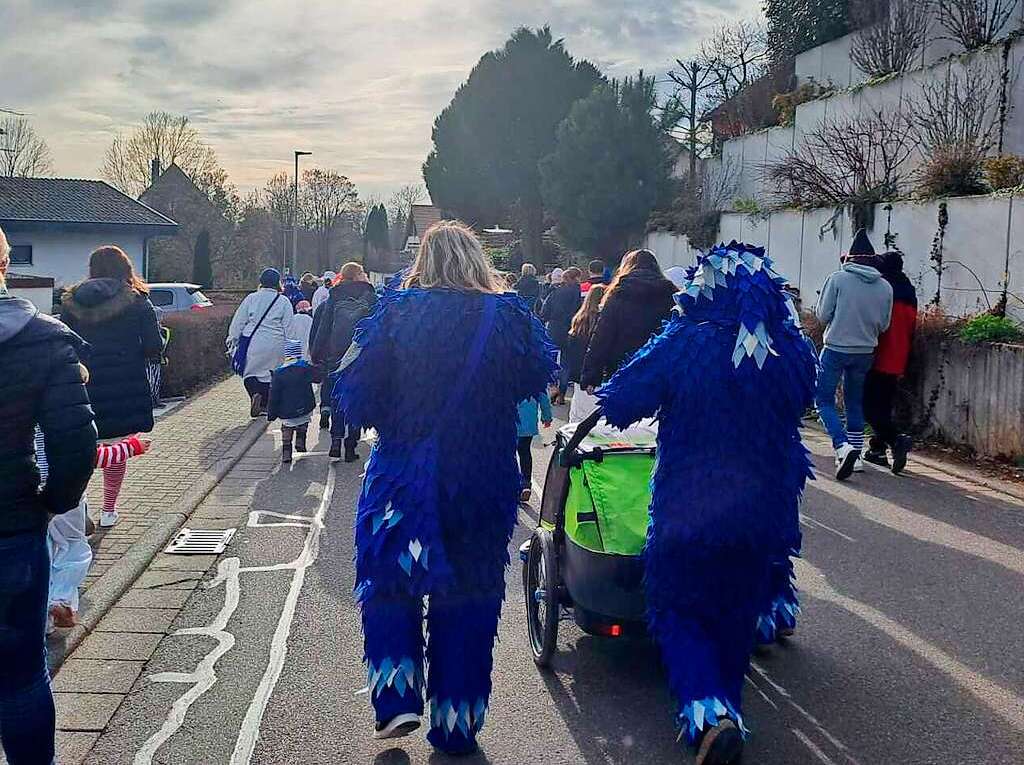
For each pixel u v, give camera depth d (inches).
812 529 306.5
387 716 157.2
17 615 132.6
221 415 562.9
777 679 196.4
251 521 323.6
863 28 922.7
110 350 268.1
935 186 574.6
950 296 539.5
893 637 218.8
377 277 1844.2
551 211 1279.5
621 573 183.2
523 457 351.3
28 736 135.6
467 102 2032.5
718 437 155.2
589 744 170.2
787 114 956.6
